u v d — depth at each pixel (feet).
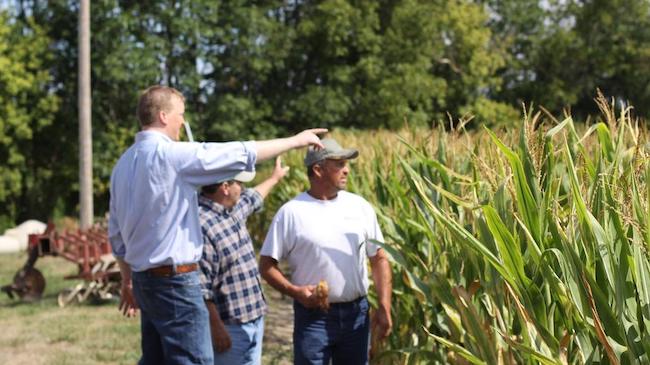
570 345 10.20
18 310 35.78
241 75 105.60
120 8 95.25
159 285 13.06
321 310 15.39
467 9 115.34
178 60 98.73
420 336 16.61
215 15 99.45
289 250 15.65
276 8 112.78
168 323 13.09
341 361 15.78
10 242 69.46
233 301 15.01
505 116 112.98
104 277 37.01
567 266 9.30
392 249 14.19
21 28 95.14
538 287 10.38
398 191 17.22
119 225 13.64
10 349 28.09
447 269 15.16
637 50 128.06
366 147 33.65
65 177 99.14
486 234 10.96
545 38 134.00
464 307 11.41
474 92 118.42
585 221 9.39
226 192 15.19
